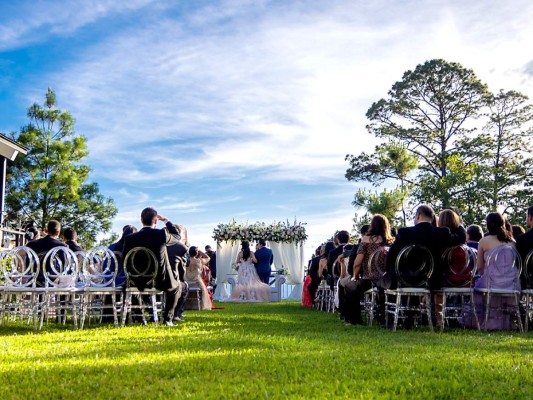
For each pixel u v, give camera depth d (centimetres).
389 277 730
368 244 796
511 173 3944
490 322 761
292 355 480
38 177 2861
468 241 899
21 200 2823
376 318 860
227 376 397
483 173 3491
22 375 403
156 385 370
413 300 785
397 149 3506
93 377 394
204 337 615
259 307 1323
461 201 3294
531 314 793
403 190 2927
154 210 787
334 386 365
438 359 468
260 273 1725
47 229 838
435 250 722
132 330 709
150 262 766
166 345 547
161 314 841
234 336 625
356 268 794
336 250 1047
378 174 4038
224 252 1891
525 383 385
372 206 2816
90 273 830
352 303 807
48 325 797
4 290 747
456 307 780
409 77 4109
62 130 2983
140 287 770
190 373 407
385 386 367
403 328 749
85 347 536
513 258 750
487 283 756
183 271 897
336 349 523
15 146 2095
